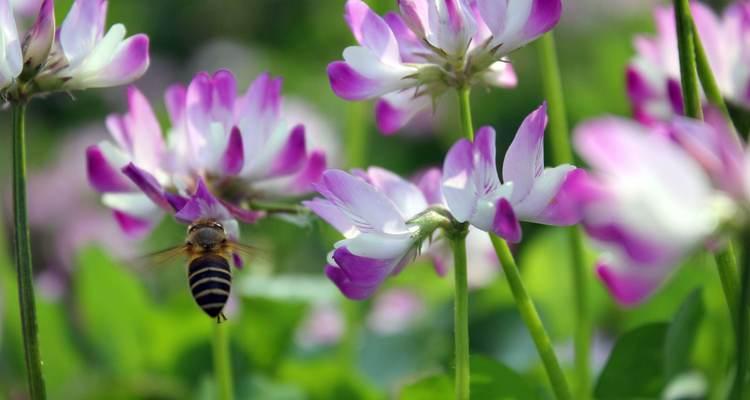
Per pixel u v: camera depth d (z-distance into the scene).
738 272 0.31
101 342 0.40
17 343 0.40
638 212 0.28
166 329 0.39
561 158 0.36
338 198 0.31
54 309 0.39
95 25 0.32
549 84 0.36
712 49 0.33
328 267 0.31
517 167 0.30
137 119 0.33
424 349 0.41
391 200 0.31
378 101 0.33
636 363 0.33
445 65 0.32
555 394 0.31
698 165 0.28
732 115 0.33
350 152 0.40
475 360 0.33
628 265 0.28
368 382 0.39
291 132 0.33
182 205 0.33
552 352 0.31
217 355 0.34
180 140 0.33
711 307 0.35
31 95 0.32
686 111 0.30
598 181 0.28
